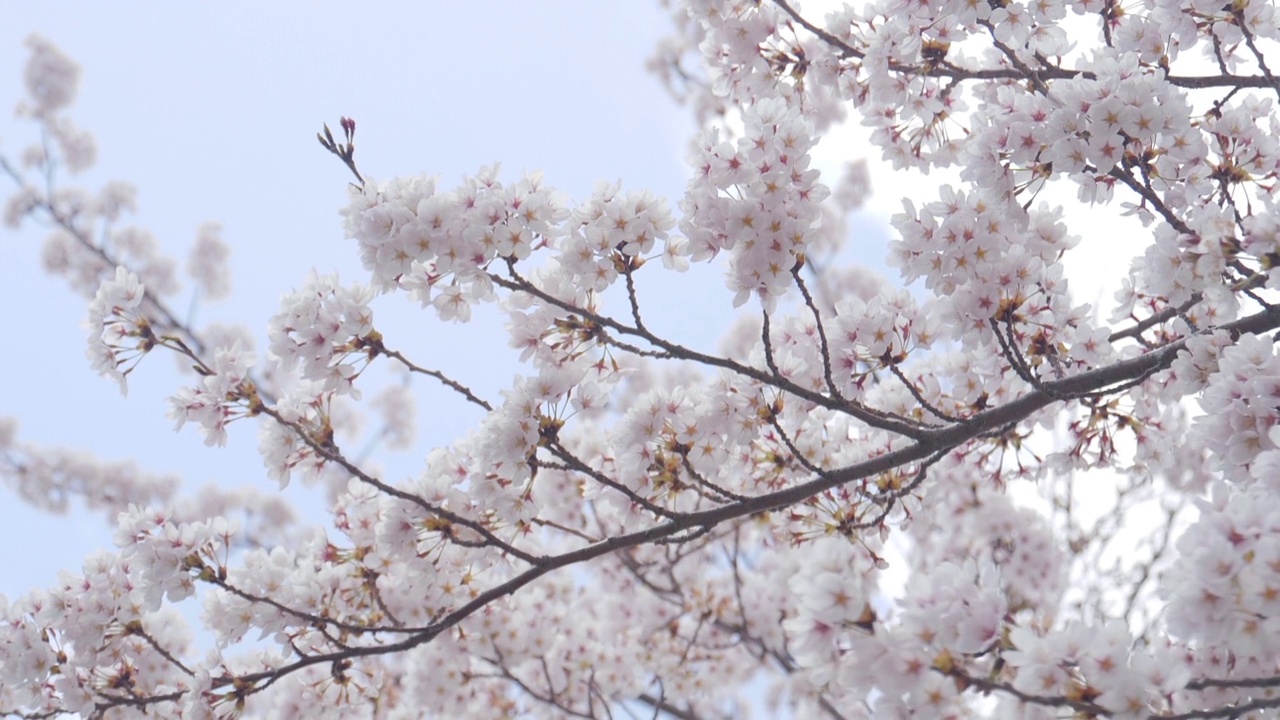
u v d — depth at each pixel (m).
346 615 6.33
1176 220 5.00
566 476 7.29
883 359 5.59
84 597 6.12
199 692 5.57
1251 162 5.43
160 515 6.03
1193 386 5.00
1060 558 12.23
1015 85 6.75
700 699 13.38
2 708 6.40
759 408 5.59
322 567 6.47
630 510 5.80
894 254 5.39
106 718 6.33
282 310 5.37
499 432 5.23
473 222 4.97
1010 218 5.31
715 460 5.75
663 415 5.59
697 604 11.64
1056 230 5.82
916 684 3.17
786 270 4.93
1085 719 3.26
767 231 4.87
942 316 5.46
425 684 9.30
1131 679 3.15
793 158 4.86
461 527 5.95
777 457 6.24
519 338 5.50
